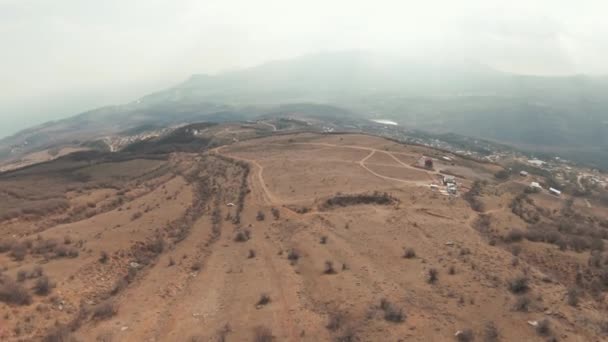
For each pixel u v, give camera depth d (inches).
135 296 1475.1
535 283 1448.1
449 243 1918.1
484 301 1290.6
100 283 1596.9
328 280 1533.0
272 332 1135.6
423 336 1082.1
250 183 3567.9
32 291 1359.5
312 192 3090.6
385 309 1234.6
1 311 1182.9
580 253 1872.5
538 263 1772.9
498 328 1121.4
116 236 2114.9
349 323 1166.3
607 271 1590.8
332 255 1825.8
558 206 3585.1
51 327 1201.4
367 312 1227.9
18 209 2487.7
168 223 2495.1
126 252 1941.4
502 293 1347.2
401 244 1932.8
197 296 1459.2
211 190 3550.7
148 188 3663.9
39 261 1695.4
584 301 1338.6
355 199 2856.8
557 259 1785.2
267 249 2018.9
